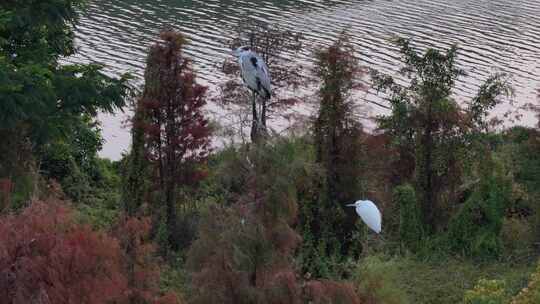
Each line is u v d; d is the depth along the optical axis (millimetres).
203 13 50656
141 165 23344
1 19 21141
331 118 21844
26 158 23094
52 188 22172
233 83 30875
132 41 44344
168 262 21219
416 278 21188
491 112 36656
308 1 55594
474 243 22734
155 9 51406
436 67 24047
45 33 24672
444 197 24641
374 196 23438
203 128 23344
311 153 21547
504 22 51188
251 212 12016
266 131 13641
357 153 22109
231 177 12539
